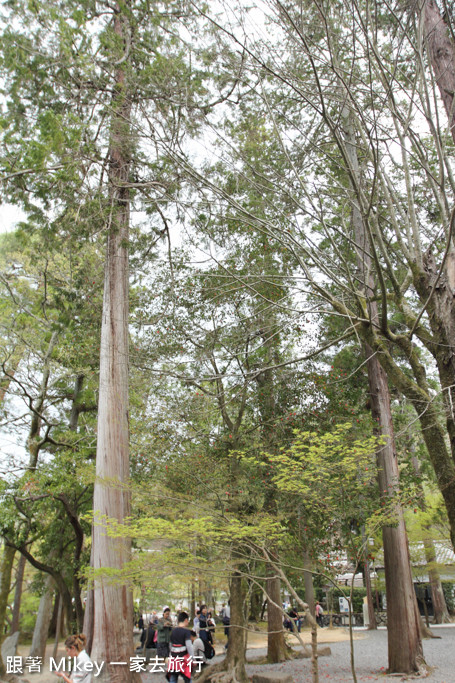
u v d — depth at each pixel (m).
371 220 7.75
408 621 10.11
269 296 10.65
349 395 12.12
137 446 10.10
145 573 5.39
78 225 9.55
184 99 8.54
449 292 6.11
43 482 9.84
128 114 9.06
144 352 10.84
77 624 10.87
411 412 12.07
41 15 8.61
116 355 9.84
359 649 14.96
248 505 10.26
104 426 9.28
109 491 8.60
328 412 10.96
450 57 6.94
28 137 8.92
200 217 9.75
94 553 8.16
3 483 9.88
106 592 8.07
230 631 10.50
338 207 11.02
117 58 9.86
